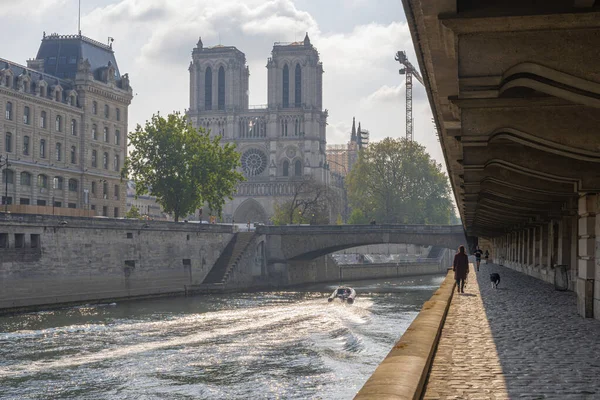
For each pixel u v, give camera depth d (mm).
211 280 102750
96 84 117938
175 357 45375
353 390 36375
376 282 130875
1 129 98375
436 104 16703
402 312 73625
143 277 89500
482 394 11102
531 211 45250
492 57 10367
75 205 114375
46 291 72625
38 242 72250
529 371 13250
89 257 79812
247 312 71625
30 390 36031
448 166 29969
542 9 9430
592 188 22094
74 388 36531
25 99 102938
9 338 51250
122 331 56094
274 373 40750
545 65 10227
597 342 17359
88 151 116500
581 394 11219
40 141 106375
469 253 131750
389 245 175875
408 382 9320
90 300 79250
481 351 15727
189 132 107000
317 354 47125
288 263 116812
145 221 89938
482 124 14742
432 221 176500
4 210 88188
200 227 103000
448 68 11984
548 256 47469
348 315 70438
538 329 20125
